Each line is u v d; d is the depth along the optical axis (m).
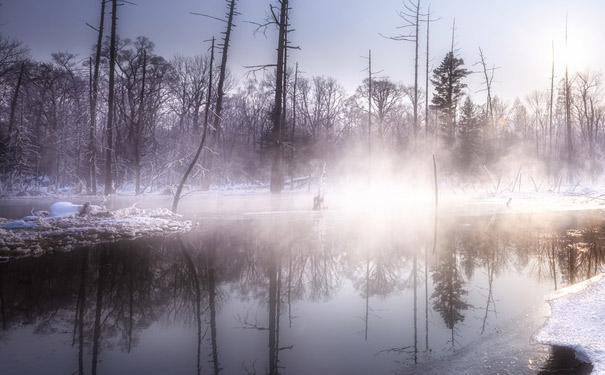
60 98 34.72
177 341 3.86
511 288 5.57
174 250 8.46
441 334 3.96
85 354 3.54
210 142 25.33
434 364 3.26
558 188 25.45
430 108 34.28
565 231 10.59
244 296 5.43
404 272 6.68
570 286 5.42
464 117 34.72
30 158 31.00
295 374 3.07
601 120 51.06
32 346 3.74
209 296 5.44
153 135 33.69
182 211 16.00
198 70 37.66
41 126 34.81
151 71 34.25
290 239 9.87
